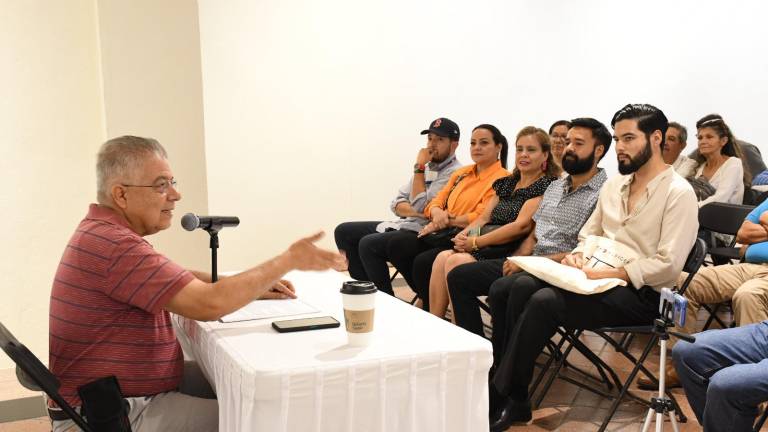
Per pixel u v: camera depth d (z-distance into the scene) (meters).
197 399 1.85
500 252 3.63
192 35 3.26
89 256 1.73
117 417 1.63
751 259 3.17
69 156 3.45
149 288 1.70
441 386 1.56
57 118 3.41
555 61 6.57
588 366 3.48
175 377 1.86
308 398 1.44
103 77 3.11
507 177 3.87
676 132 5.05
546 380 3.29
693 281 3.21
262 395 1.40
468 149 6.40
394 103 6.08
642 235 2.78
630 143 2.77
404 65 6.07
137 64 3.17
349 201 6.04
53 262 3.48
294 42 5.69
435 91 6.21
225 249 5.63
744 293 2.94
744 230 3.19
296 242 1.75
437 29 6.14
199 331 1.82
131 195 1.84
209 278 2.33
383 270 4.41
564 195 3.31
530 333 2.68
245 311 1.96
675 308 1.93
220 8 5.44
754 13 6.79
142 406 1.79
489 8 6.30
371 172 6.09
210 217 1.94
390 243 4.26
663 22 6.75
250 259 5.73
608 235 2.96
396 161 6.17
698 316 4.44
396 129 6.12
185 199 3.29
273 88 5.67
